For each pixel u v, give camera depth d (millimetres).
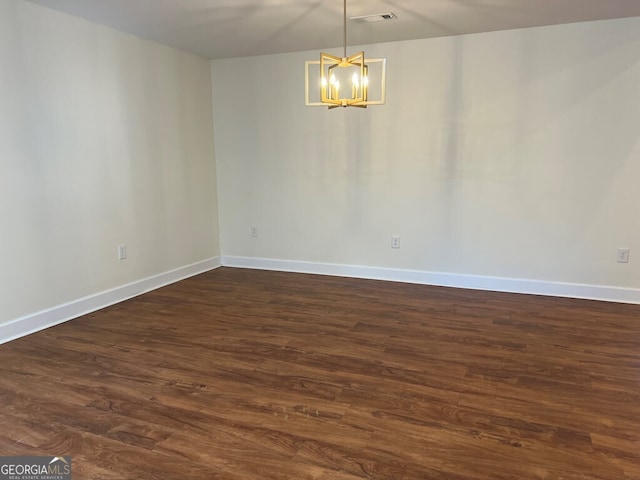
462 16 3570
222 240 5504
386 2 3219
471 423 2203
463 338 3232
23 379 2658
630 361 2855
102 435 2119
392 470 1883
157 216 4527
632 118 3748
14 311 3275
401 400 2418
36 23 3271
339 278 4887
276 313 3779
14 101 3170
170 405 2379
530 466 1899
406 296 4215
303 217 5051
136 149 4227
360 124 4629
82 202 3738
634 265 3922
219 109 5203
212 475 1855
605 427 2164
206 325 3516
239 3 3236
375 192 4695
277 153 5035
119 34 3945
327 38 4191
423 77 4316
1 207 3143
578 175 3975
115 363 2867
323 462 1932
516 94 4055
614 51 3721
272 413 2301
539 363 2836
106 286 4016
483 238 4371
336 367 2801
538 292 4254
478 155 4258
